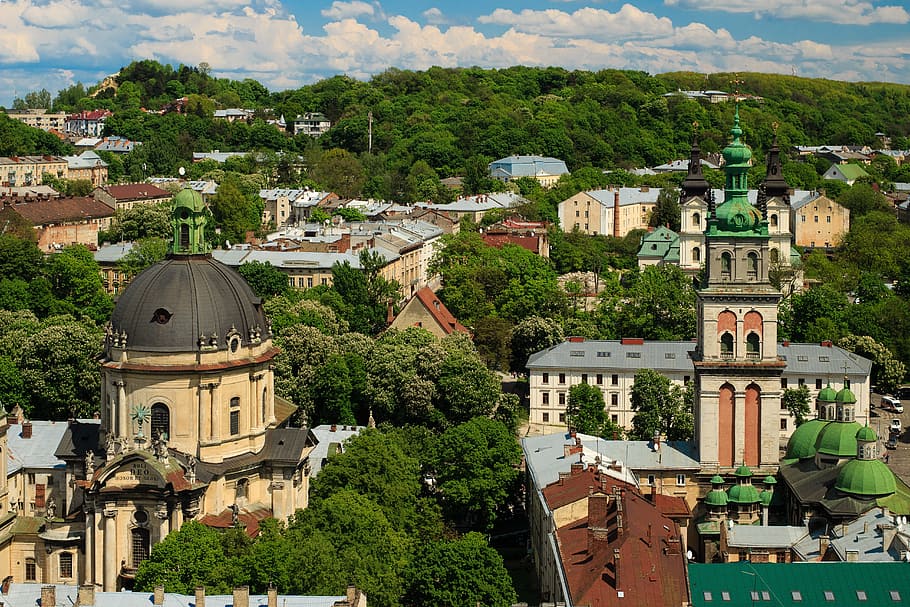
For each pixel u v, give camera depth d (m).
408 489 190.38
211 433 168.25
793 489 188.38
